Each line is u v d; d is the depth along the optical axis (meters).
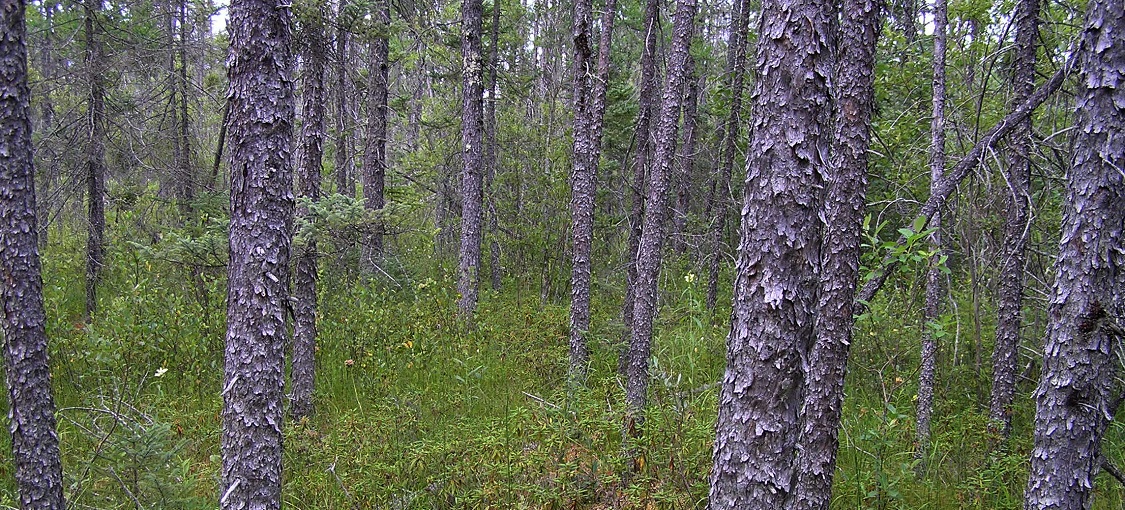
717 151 13.77
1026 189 5.54
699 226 13.92
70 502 4.83
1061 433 3.59
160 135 11.30
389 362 8.80
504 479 5.32
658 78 13.73
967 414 7.04
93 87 10.01
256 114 3.77
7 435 6.31
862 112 3.96
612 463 5.37
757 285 2.70
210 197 10.93
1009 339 6.35
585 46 7.77
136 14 11.40
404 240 13.84
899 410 6.64
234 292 3.88
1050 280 6.01
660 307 11.16
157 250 6.98
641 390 6.55
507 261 14.77
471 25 10.48
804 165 2.62
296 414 7.22
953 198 6.00
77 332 8.95
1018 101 5.36
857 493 5.42
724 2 12.62
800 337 2.69
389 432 6.42
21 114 3.58
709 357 8.62
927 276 6.41
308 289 7.24
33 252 3.69
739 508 2.78
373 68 11.44
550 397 7.54
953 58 6.85
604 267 13.62
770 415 2.70
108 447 5.25
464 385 8.23
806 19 2.57
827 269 4.06
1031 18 5.21
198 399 7.69
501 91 14.40
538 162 13.53
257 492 3.94
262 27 3.74
